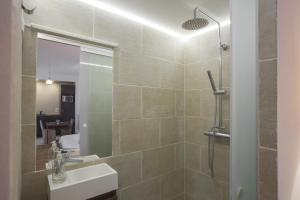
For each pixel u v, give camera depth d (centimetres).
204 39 203
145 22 187
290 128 58
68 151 145
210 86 196
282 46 56
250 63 60
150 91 191
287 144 57
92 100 157
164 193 202
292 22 59
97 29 156
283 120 56
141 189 183
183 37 220
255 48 59
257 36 59
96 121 159
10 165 31
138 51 182
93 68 157
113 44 163
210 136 195
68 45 145
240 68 62
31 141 128
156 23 190
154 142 194
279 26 55
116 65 168
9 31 31
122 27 171
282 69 56
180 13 172
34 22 129
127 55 174
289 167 58
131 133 177
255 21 60
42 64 134
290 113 58
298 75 61
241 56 62
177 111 216
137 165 181
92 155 156
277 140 56
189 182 215
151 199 191
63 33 139
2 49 30
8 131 31
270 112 57
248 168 61
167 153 205
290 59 58
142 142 185
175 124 213
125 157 173
